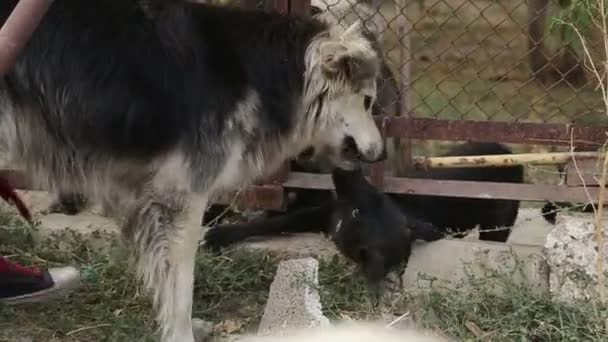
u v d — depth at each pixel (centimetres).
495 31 406
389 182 339
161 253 297
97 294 328
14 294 297
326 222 349
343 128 316
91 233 352
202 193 296
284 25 308
